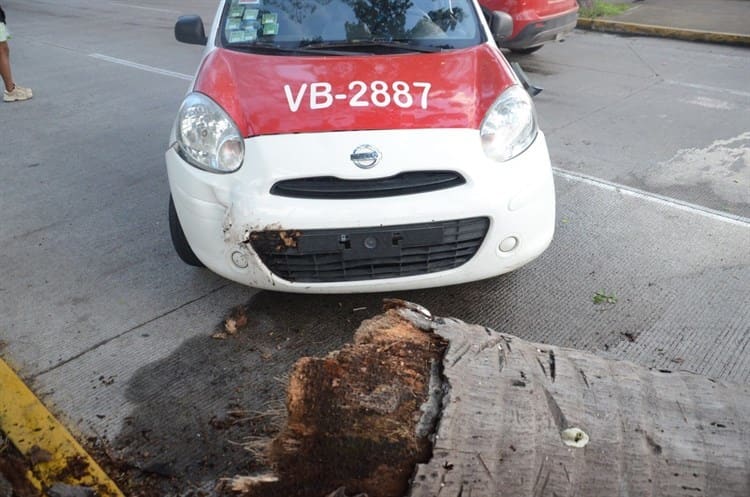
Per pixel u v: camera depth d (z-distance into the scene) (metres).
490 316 3.28
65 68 8.63
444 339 1.96
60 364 2.99
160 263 3.82
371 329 2.00
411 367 1.87
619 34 10.05
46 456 2.44
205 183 2.85
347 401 1.77
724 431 1.86
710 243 3.91
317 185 2.71
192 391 2.80
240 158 2.83
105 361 3.00
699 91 6.93
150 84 7.72
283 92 3.03
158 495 2.31
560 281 3.56
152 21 11.87
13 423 2.61
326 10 3.76
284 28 3.68
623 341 3.08
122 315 3.34
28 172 5.18
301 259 2.79
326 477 1.75
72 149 5.67
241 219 2.72
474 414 1.77
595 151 5.32
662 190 4.61
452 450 1.72
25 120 6.54
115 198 4.69
